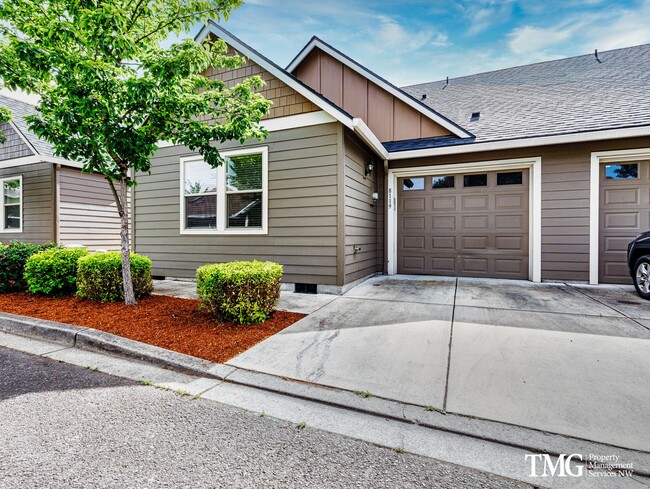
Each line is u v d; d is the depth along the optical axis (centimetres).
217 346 312
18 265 538
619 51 895
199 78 400
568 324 373
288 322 389
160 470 160
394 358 288
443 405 216
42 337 353
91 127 367
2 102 1005
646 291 488
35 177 959
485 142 635
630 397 221
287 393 235
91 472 158
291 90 575
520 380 246
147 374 269
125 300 441
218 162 437
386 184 760
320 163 557
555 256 636
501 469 162
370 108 830
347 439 186
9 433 189
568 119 646
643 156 588
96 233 1038
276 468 162
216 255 646
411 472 160
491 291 558
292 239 579
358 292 561
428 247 746
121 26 344
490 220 696
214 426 198
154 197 711
